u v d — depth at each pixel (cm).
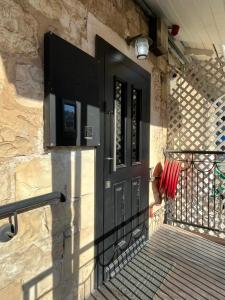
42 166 153
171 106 376
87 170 196
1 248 128
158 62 340
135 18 275
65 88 159
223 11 295
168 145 379
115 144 232
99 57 207
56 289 166
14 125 134
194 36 376
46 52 149
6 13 128
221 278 227
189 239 313
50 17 156
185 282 221
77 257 186
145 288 212
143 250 282
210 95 342
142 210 299
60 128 156
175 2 276
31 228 146
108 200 228
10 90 131
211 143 345
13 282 134
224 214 344
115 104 236
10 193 132
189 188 363
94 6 203
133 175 276
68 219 176
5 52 128
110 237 231
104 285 215
